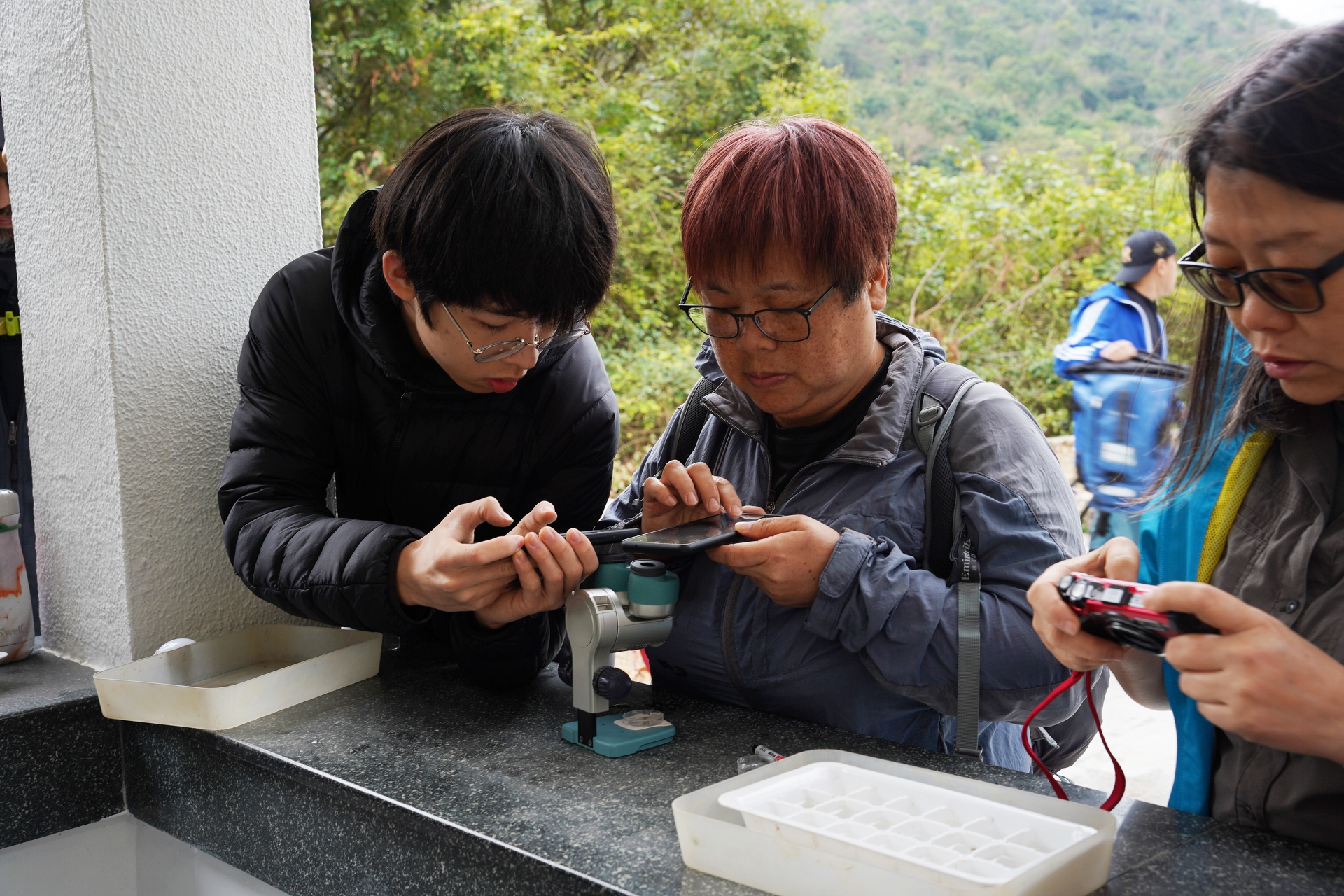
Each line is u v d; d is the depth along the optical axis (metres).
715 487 1.15
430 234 1.05
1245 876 0.75
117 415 1.29
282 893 1.10
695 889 0.75
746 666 1.15
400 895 0.93
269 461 1.28
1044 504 1.07
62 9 1.26
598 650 1.02
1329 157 0.65
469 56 6.25
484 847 0.84
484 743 1.06
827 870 0.71
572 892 0.78
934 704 1.05
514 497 1.38
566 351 1.31
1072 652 0.81
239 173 1.41
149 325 1.32
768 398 1.09
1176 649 0.71
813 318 1.02
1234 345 0.89
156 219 1.32
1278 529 0.85
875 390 1.18
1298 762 0.82
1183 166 0.80
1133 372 3.01
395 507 1.38
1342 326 0.69
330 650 1.31
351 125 6.31
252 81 1.42
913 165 7.95
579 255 1.08
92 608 1.37
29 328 1.40
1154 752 2.65
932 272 6.62
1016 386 6.62
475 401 1.32
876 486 1.12
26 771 1.17
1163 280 3.29
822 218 0.98
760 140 1.02
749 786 0.83
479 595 1.07
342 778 0.97
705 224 1.01
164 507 1.35
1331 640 0.80
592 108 6.53
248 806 1.08
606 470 1.38
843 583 1.02
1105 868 0.74
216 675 1.29
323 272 1.32
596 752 1.03
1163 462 0.96
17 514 1.37
